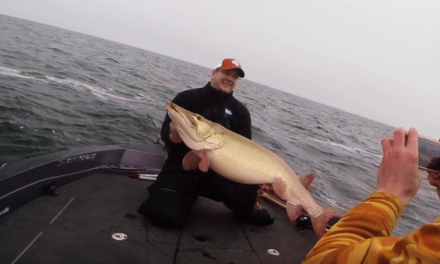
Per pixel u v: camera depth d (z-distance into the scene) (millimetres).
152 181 4207
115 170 4211
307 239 3531
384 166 1066
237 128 3596
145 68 41844
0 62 18531
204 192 3408
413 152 1019
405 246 743
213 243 3043
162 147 5277
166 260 2641
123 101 15828
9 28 53625
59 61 26203
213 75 3512
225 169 2654
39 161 3471
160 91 23172
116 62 39375
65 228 2799
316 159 14891
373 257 785
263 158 2654
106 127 10477
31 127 8539
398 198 1007
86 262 2418
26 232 2633
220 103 3479
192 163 2867
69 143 8289
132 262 2529
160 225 3121
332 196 9367
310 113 49750
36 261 2316
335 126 39531
